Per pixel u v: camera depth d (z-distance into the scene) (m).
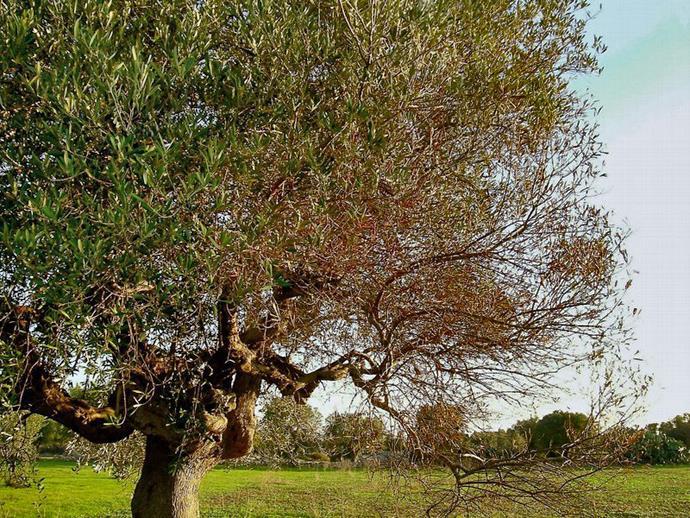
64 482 27.56
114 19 4.63
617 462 6.11
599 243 6.03
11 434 5.53
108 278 3.93
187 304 4.50
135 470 10.39
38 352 4.77
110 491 24.92
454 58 5.63
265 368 6.90
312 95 5.21
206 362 6.21
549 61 7.16
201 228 3.96
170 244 3.99
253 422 7.52
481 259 5.71
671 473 22.05
